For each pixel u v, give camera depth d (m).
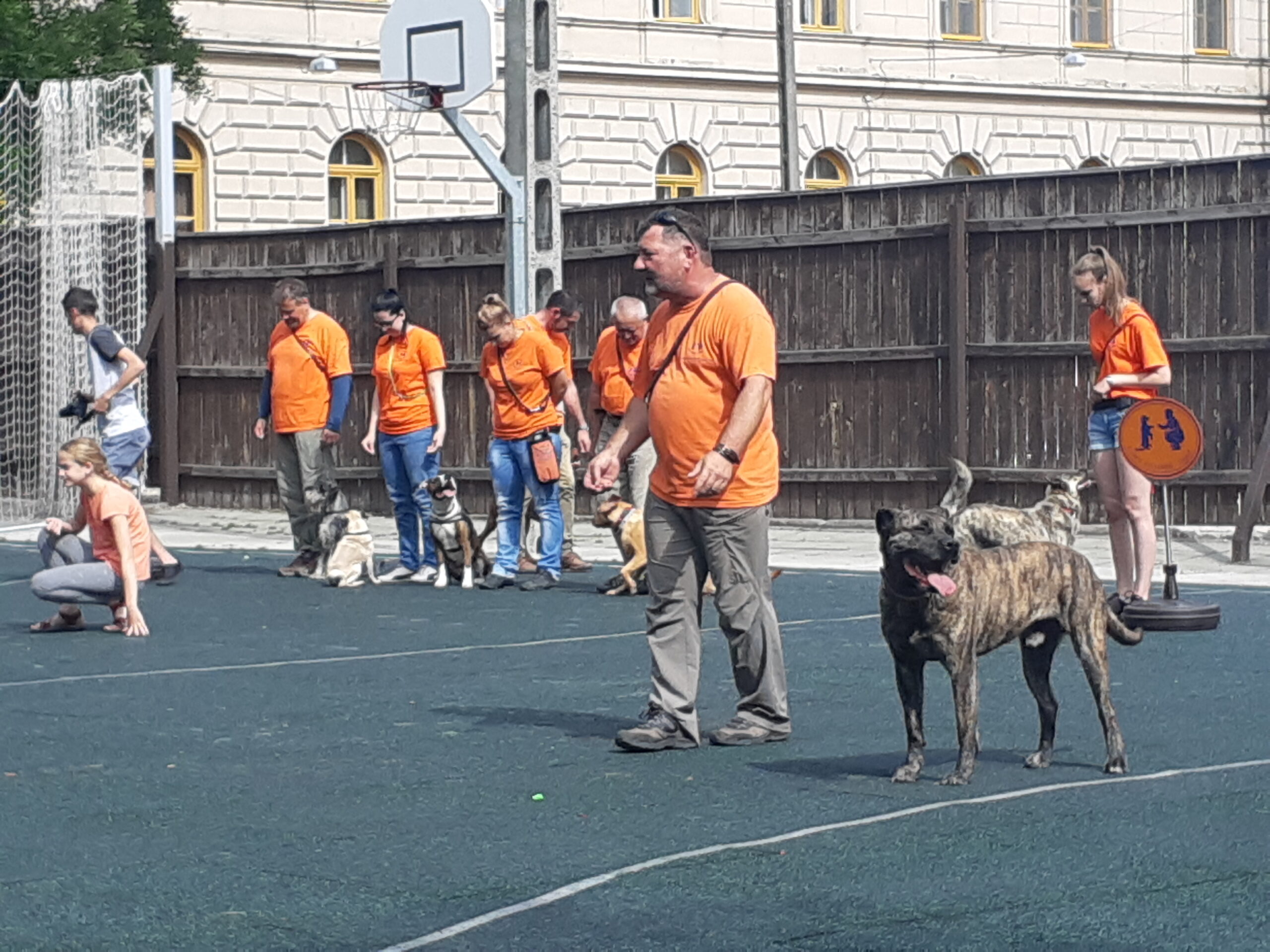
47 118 22.64
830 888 5.98
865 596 13.39
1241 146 44.06
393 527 19.98
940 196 18.16
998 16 41.41
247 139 33.94
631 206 19.36
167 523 20.58
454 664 10.61
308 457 14.87
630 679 10.08
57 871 6.30
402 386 14.59
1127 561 11.88
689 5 38.47
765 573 8.27
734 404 8.07
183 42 27.41
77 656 11.03
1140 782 7.40
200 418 22.50
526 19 16.23
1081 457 17.62
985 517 11.53
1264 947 5.37
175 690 9.84
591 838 6.66
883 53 40.28
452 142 35.75
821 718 8.89
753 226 19.06
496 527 14.80
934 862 6.27
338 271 21.11
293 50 34.12
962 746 7.41
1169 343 17.08
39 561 16.75
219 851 6.55
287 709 9.25
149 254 22.56
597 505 13.75
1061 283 17.64
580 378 19.78
